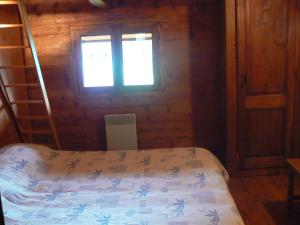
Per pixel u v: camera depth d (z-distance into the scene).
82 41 3.82
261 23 3.28
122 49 3.82
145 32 3.78
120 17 3.75
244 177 3.58
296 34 3.30
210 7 3.72
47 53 3.81
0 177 2.23
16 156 2.56
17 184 2.26
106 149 4.00
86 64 3.86
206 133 3.96
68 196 2.16
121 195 2.12
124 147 3.86
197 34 3.77
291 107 3.44
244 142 3.52
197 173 2.39
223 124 3.65
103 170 2.59
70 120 3.96
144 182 2.31
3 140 3.21
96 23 3.76
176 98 3.90
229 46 3.32
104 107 3.93
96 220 1.81
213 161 2.63
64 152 2.98
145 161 2.71
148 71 3.87
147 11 3.74
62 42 3.79
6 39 3.41
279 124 3.49
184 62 3.83
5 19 3.39
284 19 3.28
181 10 3.73
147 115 3.94
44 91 3.26
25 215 1.91
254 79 3.38
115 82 3.86
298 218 2.71
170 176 2.38
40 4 3.71
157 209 1.90
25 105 3.78
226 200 1.96
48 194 2.20
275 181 3.44
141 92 3.89
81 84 3.88
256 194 3.16
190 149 2.90
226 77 3.39
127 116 3.80
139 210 1.90
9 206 1.98
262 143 3.53
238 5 3.23
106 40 3.81
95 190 2.23
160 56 3.81
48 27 3.76
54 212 1.94
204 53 3.80
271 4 3.25
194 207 1.89
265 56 3.34
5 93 3.24
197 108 3.92
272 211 2.84
